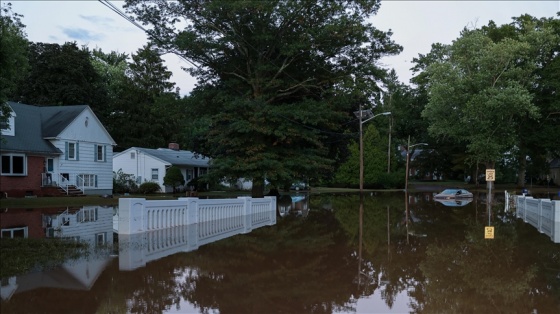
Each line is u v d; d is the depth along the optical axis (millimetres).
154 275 7680
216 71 29438
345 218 18875
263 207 19828
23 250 9672
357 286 7344
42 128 33500
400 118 66625
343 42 27094
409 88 64875
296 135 26438
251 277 7812
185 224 14000
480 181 70188
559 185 68125
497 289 7172
